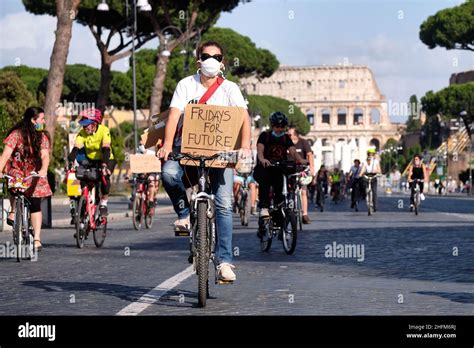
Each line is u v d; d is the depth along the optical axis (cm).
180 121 1244
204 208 1188
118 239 2606
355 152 12162
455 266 1789
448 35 12662
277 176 2080
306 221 2870
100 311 1184
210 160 1210
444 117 16162
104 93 6862
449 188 13225
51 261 1903
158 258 1964
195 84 1241
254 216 4009
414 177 4181
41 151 1953
